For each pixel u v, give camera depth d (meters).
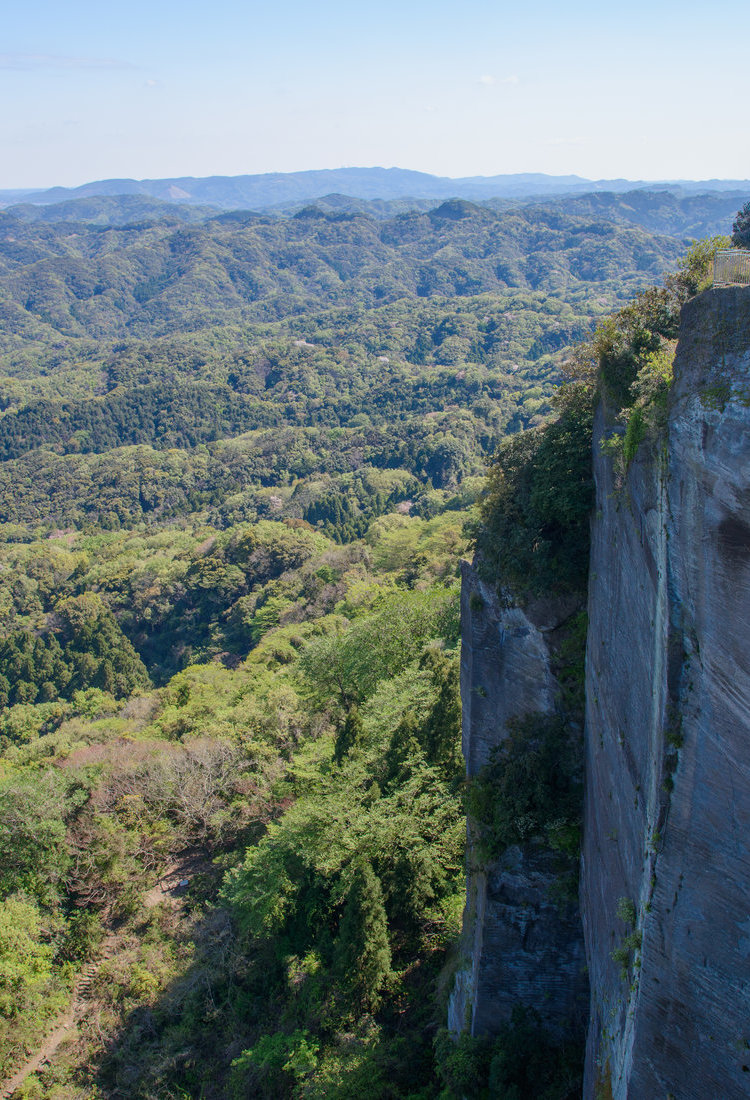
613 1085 16.12
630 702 16.27
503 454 23.70
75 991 37.62
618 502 17.33
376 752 37.25
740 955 12.17
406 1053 26.91
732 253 14.55
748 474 11.16
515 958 22.66
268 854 36.19
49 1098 32.31
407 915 31.64
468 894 26.58
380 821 32.22
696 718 12.54
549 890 22.05
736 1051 12.50
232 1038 32.81
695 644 12.51
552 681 22.44
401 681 42.81
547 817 21.88
